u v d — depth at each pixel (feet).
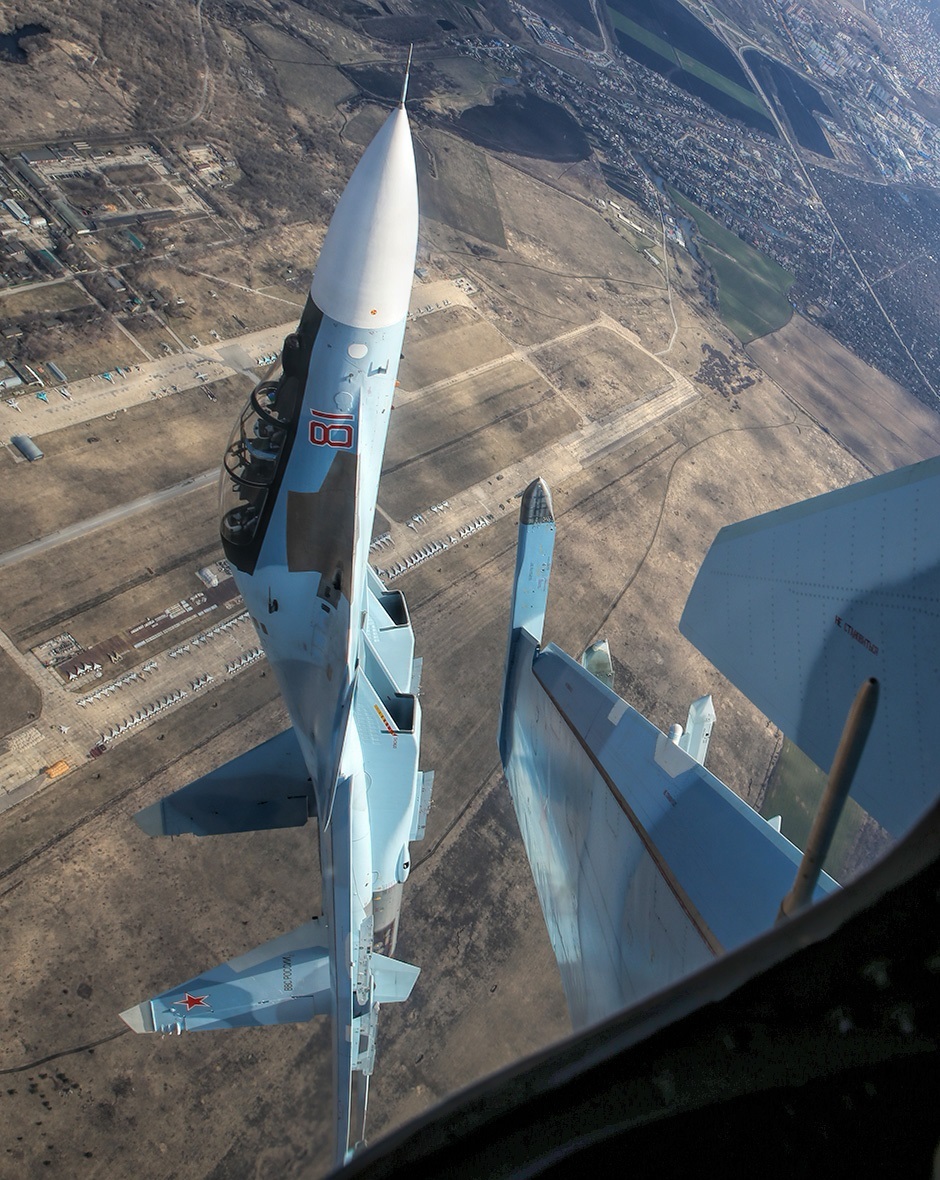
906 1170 9.58
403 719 85.35
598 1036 12.01
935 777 32.58
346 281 72.43
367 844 81.10
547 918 53.78
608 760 47.57
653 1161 10.77
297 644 84.23
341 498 78.23
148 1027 77.30
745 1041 10.96
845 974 10.80
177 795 90.12
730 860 35.96
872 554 36.35
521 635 70.49
